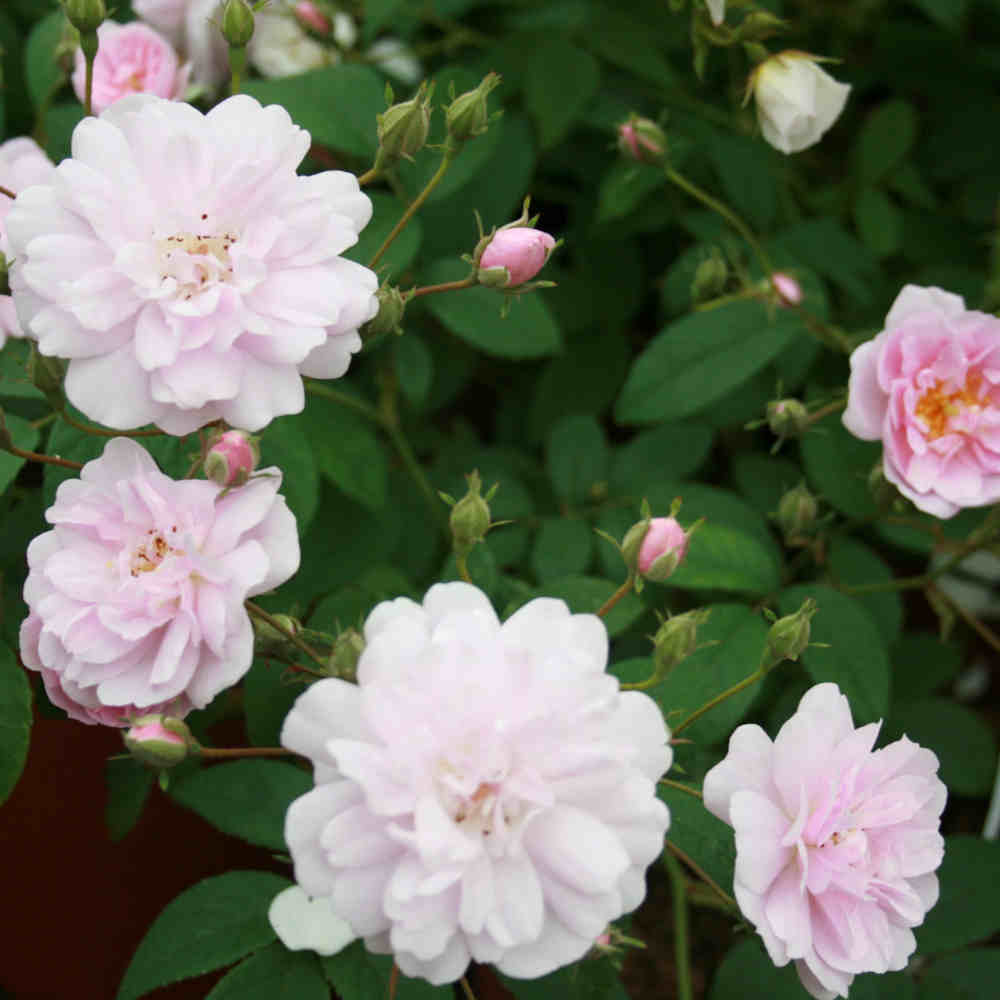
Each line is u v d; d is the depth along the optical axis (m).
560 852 0.33
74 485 0.35
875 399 0.40
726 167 0.49
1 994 0.42
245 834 0.38
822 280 0.53
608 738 0.33
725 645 0.40
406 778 0.32
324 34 0.47
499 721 0.33
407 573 0.46
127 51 0.43
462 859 0.32
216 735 0.42
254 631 0.36
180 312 0.34
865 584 0.45
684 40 0.53
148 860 0.41
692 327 0.44
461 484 0.47
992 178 0.56
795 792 0.35
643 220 0.51
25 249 0.35
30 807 0.41
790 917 0.34
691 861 0.37
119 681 0.35
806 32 0.58
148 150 0.35
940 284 0.51
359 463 0.43
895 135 0.52
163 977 0.37
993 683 0.57
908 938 0.35
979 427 0.40
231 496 0.35
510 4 0.52
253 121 0.35
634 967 0.48
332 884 0.33
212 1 0.45
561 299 0.51
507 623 0.34
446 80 0.44
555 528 0.45
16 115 0.49
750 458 0.47
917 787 0.35
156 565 0.35
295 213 0.35
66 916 0.41
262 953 0.37
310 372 0.35
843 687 0.41
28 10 0.50
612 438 0.59
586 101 0.49
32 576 0.35
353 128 0.42
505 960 0.33
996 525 0.43
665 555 0.36
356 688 0.33
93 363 0.35
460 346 0.51
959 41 0.57
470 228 0.46
